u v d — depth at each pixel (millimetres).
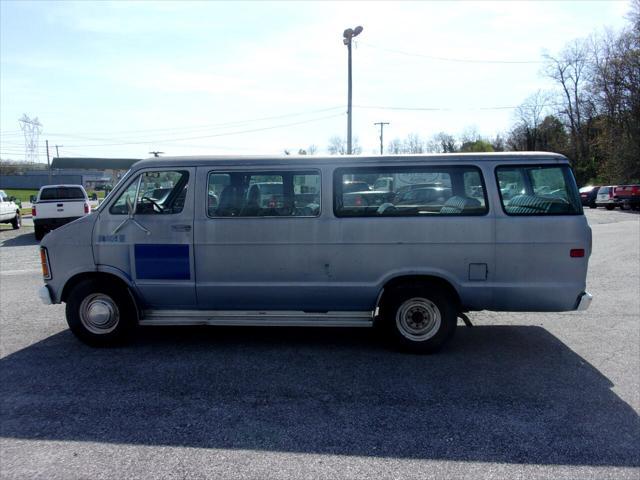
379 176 5242
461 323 6609
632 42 42719
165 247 5383
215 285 5375
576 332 6191
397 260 5203
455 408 4070
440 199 5191
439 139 76125
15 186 73312
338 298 5324
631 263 11102
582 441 3541
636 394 4336
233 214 5352
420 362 5125
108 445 3486
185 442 3527
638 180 41656
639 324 6523
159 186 5445
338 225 5227
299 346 5641
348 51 23250
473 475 3117
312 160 5285
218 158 5402
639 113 41594
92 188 73062
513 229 5070
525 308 5156
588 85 49531
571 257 5055
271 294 5359
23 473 3139
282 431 3691
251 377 4727
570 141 58125
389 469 3188
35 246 15125
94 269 5449
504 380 4652
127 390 4422
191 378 4699
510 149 67375
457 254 5141
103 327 5535
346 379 4676
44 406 4105
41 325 6477
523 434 3643
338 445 3492
